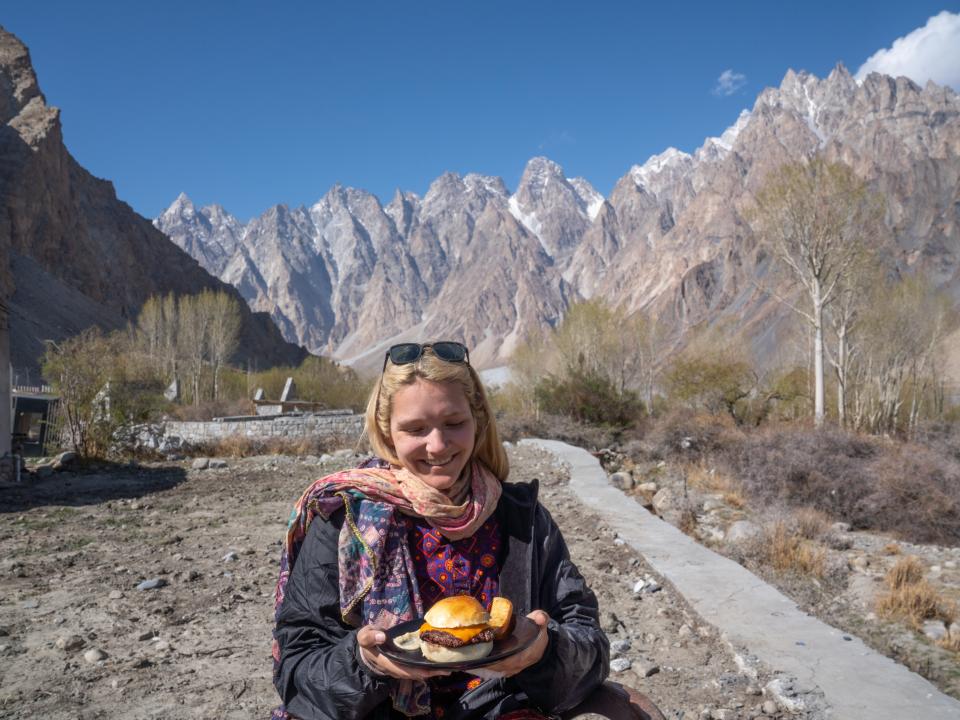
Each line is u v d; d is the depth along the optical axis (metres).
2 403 14.87
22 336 113.25
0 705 4.38
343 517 1.90
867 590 7.93
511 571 1.94
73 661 5.04
